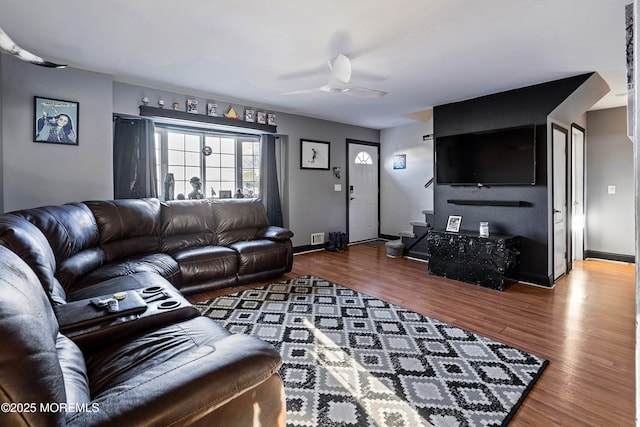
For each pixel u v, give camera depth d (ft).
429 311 9.63
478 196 13.70
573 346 7.51
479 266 12.03
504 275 11.49
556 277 12.77
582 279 12.95
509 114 12.67
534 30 7.91
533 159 11.77
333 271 14.10
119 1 6.75
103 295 6.46
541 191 11.97
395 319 9.04
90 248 9.09
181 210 12.38
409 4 6.80
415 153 19.88
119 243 10.22
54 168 10.20
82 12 7.18
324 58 9.70
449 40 8.45
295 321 8.90
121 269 8.68
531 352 7.24
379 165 22.06
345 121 19.17
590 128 16.29
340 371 6.52
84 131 10.70
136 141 12.57
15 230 5.29
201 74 11.12
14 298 2.43
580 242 16.20
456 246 12.69
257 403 3.44
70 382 3.22
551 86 11.58
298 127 17.43
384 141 21.72
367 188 21.40
